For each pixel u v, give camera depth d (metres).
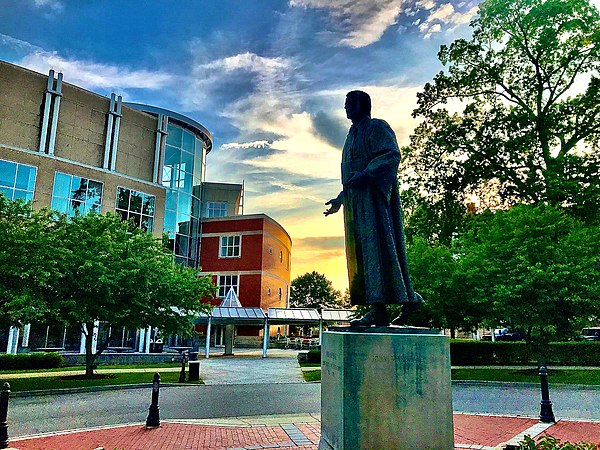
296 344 44.47
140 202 32.28
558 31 25.41
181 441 8.07
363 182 5.20
